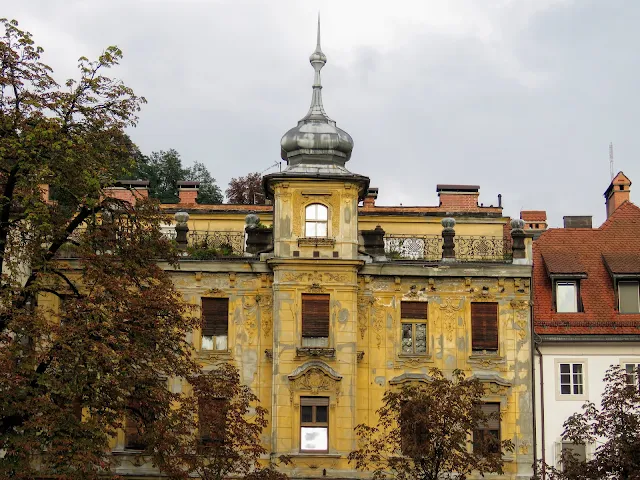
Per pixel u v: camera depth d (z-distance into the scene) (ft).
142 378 149.89
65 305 150.00
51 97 153.38
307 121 198.80
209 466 162.09
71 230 155.43
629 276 200.64
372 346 192.34
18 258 151.84
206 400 162.91
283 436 186.19
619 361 193.98
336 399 187.52
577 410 192.03
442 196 236.22
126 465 185.98
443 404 166.30
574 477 155.43
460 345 193.06
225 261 192.34
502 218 229.04
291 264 190.29
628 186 235.20
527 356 192.95
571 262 203.51
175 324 157.48
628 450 153.48
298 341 188.96
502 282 194.29
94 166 153.07
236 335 191.93
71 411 143.23
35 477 143.64
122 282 151.64
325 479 184.44
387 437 170.50
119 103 158.30
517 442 190.49
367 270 193.57
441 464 167.84
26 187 148.97
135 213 159.43
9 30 153.58
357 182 192.75
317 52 204.54
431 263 194.49
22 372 142.20
